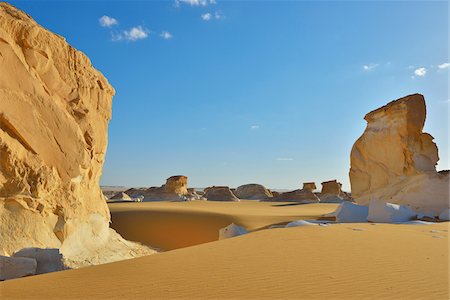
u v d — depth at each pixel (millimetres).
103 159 14078
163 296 4203
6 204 9234
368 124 24391
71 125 11203
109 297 4223
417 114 21469
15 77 9984
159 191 57250
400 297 3914
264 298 4008
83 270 5750
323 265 5512
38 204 9711
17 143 9758
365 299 3871
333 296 4008
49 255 8352
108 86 14219
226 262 5941
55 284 4898
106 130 14219
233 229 14562
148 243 20438
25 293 4484
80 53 12672
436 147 21203
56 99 11258
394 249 6832
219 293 4242
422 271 5047
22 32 10344
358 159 24516
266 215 27062
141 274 5312
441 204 18203
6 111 9555
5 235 8750
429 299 3832
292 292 4199
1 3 10703
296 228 10359
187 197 57469
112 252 12445
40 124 10383
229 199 60344
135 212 27219
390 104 22594
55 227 10242
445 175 18766
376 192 22750
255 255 6453
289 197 57062
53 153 10617
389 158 22281
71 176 10984
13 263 7594
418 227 10930
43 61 10883
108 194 77625
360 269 5207
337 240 7969
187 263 5988
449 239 8195
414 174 20422
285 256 6285
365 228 10422
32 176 9812
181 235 21969
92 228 12414
